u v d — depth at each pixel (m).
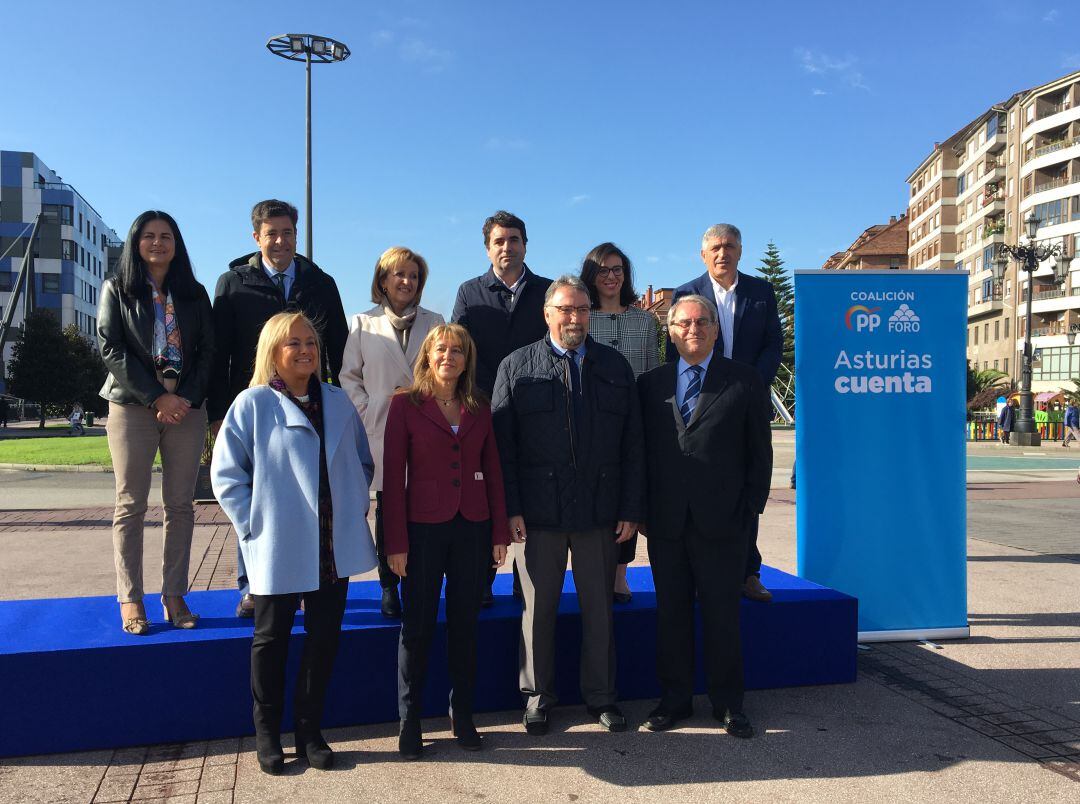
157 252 3.60
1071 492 14.31
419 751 3.29
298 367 3.26
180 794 2.94
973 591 6.30
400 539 3.32
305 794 2.95
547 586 3.59
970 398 45.59
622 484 3.67
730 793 2.96
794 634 4.15
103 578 6.48
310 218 16.81
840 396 4.96
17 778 3.06
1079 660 4.59
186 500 3.70
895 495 4.99
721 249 4.52
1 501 11.55
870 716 3.73
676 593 3.68
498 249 4.30
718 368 3.70
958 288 5.04
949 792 2.97
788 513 11.27
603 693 3.67
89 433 39.06
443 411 3.49
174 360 3.65
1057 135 53.91
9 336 64.06
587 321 3.63
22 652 3.22
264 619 3.15
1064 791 2.98
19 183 69.06
